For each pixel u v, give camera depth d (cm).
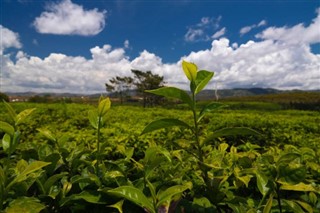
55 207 152
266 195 152
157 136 532
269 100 8856
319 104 4641
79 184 157
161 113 1378
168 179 175
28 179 155
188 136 561
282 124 934
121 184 159
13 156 212
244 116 1240
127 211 143
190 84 169
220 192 165
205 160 194
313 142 493
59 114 1231
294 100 8362
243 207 149
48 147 194
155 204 127
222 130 160
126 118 1059
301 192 180
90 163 181
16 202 135
